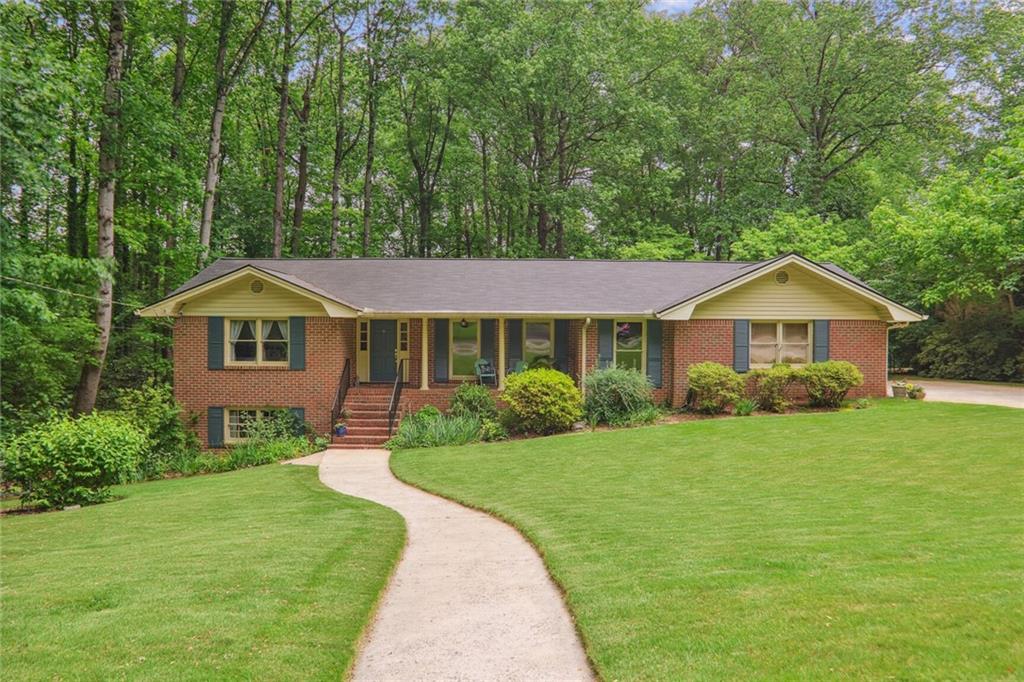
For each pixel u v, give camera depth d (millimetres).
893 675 3885
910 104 33312
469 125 34250
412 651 5074
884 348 19859
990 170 21391
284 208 35000
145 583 6348
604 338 20062
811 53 34594
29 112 13039
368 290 20531
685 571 6207
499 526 9188
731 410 19109
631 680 4230
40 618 5414
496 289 20781
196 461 16188
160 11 22734
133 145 19062
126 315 22688
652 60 34531
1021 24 31188
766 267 19125
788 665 4133
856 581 5531
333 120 33344
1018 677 3748
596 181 33188
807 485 10344
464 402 18922
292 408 19031
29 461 11648
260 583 6324
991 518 7703
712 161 36156
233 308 19172
